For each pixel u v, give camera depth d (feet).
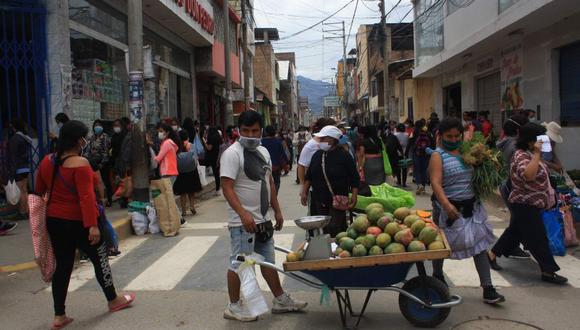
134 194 31.91
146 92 34.24
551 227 22.68
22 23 32.50
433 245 14.64
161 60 58.85
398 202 21.02
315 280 18.54
